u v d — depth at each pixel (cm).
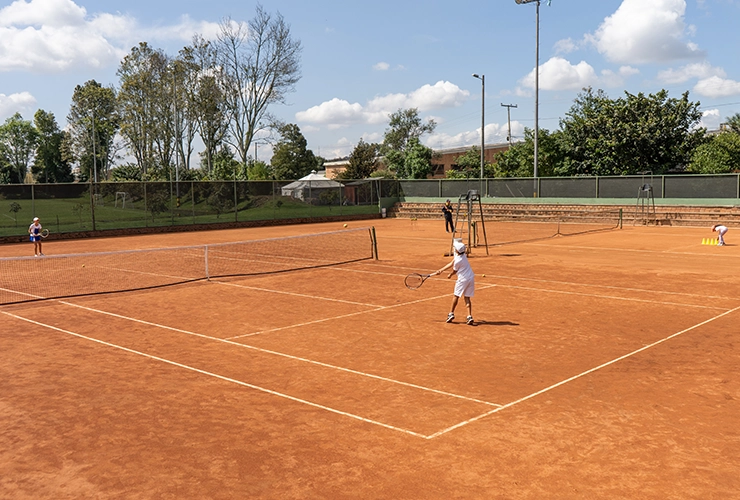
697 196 3797
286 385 838
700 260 2150
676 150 4816
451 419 703
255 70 5931
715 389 798
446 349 1015
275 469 579
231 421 708
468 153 6500
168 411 744
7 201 3319
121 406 764
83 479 566
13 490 546
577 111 5747
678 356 956
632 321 1211
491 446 625
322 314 1316
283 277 1878
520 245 2719
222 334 1146
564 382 834
